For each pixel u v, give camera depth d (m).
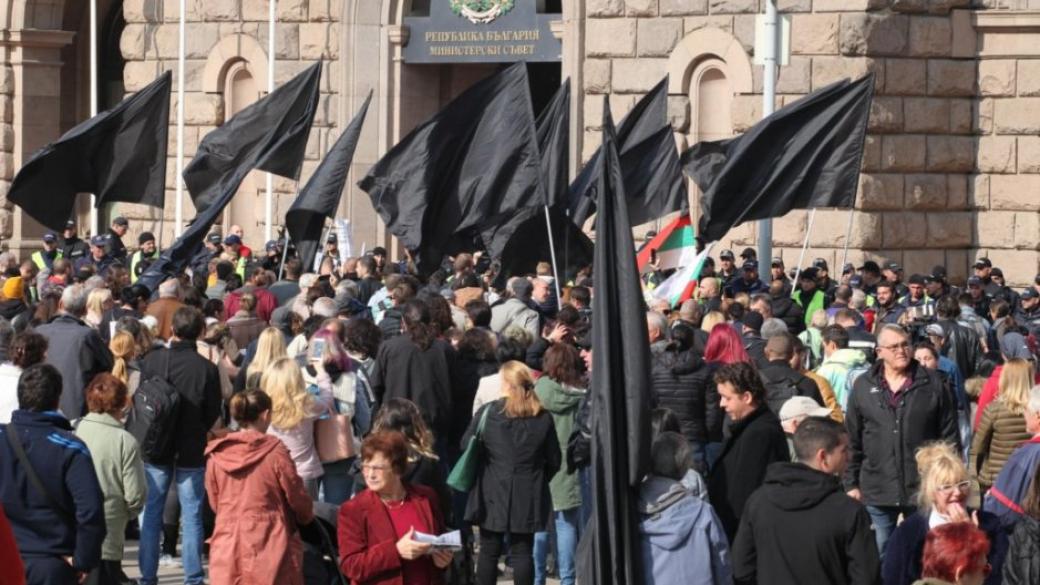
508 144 27.66
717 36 42.81
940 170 42.50
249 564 17.02
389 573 15.44
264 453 17.20
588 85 44.50
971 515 15.70
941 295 33.59
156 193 32.38
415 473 17.92
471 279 29.23
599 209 15.16
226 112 49.72
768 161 29.78
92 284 28.11
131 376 22.23
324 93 48.47
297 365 20.16
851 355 23.56
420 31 47.62
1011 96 42.41
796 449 15.10
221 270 32.44
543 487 20.05
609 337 15.02
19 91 54.69
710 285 29.42
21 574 11.90
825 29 41.59
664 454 15.33
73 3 57.38
